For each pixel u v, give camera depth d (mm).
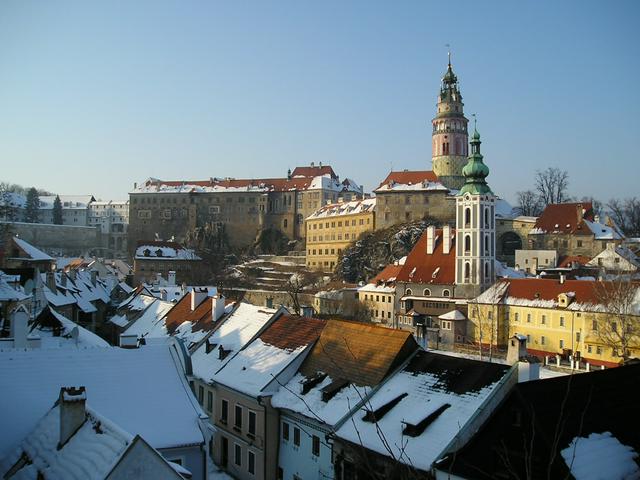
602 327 93500
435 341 113125
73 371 34281
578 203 169125
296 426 44250
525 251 152625
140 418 32406
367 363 43250
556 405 30391
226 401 51594
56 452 25859
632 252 145250
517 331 107812
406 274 143125
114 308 120562
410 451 33500
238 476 49125
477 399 34688
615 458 28625
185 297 78062
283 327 55031
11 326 45625
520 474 28375
